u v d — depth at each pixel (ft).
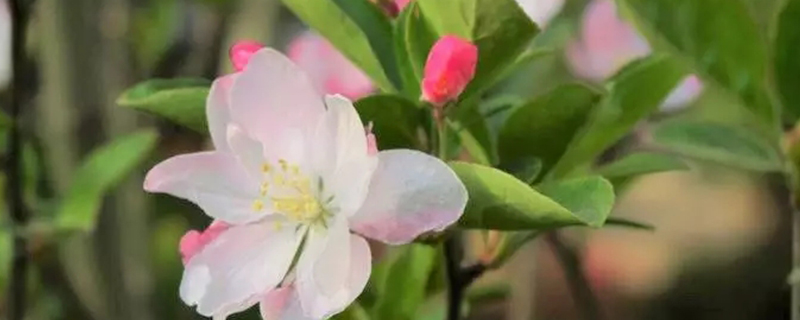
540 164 1.80
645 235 4.14
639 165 1.91
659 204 4.24
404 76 1.81
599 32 2.48
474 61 1.72
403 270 1.96
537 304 3.78
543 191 1.73
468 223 1.72
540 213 1.69
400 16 1.81
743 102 1.91
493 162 1.83
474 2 1.74
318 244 1.73
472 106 1.81
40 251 2.23
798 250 1.90
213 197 1.75
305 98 1.74
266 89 1.74
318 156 1.73
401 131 1.78
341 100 1.70
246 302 1.73
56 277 2.71
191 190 1.75
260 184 1.74
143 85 1.85
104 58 2.57
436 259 1.96
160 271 3.42
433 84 1.72
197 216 3.51
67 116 2.50
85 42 2.54
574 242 2.74
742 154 1.96
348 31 1.84
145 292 2.60
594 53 2.49
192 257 1.74
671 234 4.17
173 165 1.75
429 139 1.78
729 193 4.20
